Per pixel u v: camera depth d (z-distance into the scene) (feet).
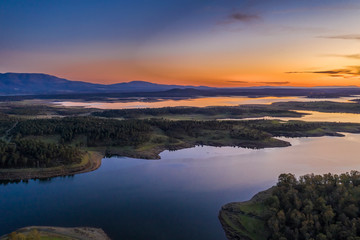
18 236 283.18
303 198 360.07
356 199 343.05
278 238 300.40
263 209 373.81
